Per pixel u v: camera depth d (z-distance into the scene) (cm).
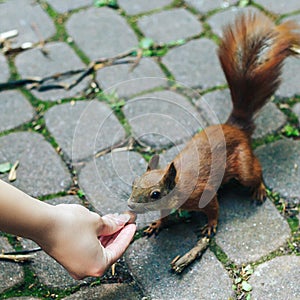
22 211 117
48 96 150
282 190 136
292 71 151
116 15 163
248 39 139
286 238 131
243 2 163
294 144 141
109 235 126
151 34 159
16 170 140
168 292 126
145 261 129
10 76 153
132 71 153
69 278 128
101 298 126
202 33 159
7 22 162
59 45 158
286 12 161
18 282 128
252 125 138
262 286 126
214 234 131
